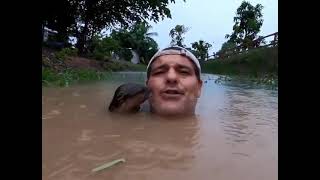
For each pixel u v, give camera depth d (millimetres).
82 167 314
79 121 508
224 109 682
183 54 576
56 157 338
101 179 288
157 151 371
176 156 354
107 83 1335
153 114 572
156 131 462
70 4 2918
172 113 558
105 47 3682
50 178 287
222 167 324
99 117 543
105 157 345
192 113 593
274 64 2812
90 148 373
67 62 2266
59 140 398
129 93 564
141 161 335
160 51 585
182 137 436
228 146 396
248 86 1432
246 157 356
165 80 561
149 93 572
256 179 297
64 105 654
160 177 297
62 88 1005
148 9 3344
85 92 910
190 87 573
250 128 497
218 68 3914
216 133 463
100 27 3613
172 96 559
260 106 733
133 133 449
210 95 962
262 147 394
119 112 573
